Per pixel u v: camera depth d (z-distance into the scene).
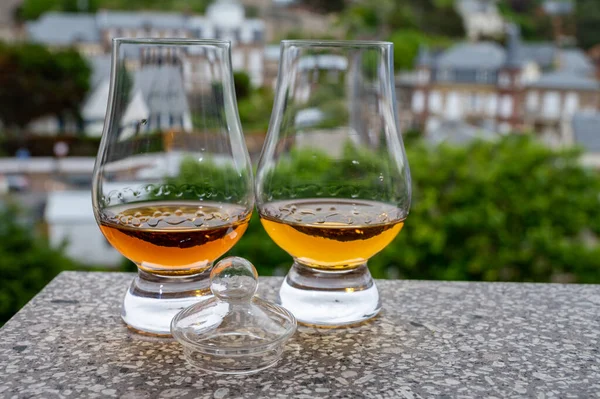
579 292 0.39
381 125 0.33
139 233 0.31
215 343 0.29
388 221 0.33
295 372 0.30
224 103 0.32
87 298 0.37
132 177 0.32
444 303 0.37
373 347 0.32
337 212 0.34
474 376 0.30
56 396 0.28
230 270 0.31
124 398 0.28
